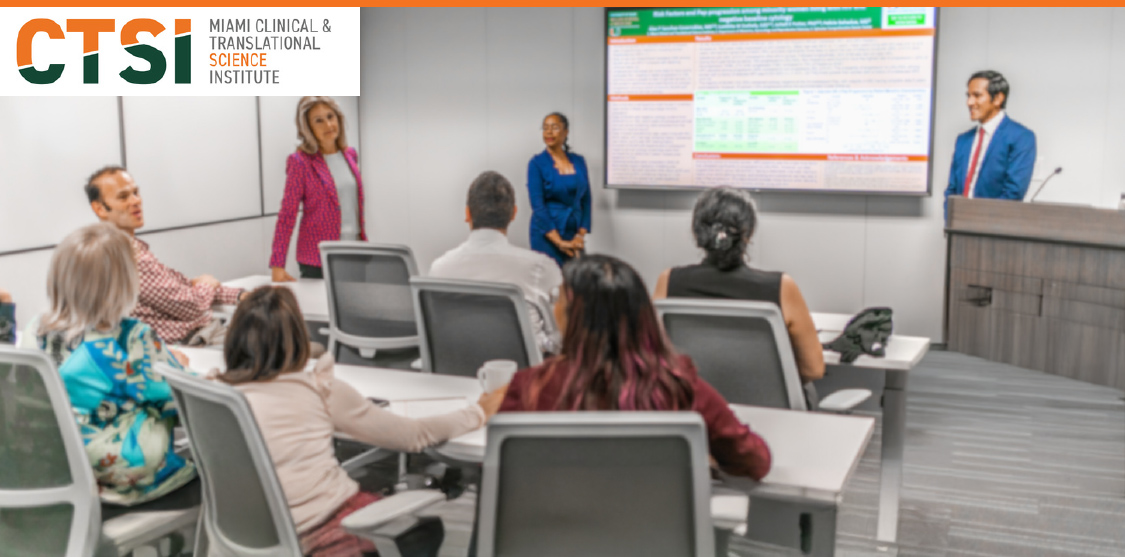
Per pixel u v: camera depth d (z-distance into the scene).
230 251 6.05
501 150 6.93
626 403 1.54
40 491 1.92
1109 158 5.35
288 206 4.81
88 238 1.99
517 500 1.41
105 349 2.00
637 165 6.45
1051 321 5.05
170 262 5.56
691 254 6.49
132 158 5.23
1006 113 5.52
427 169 7.18
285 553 1.70
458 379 2.46
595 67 6.57
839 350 2.77
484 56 6.86
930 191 5.75
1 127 4.48
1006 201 5.19
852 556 2.88
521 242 6.99
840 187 5.96
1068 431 4.13
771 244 6.26
